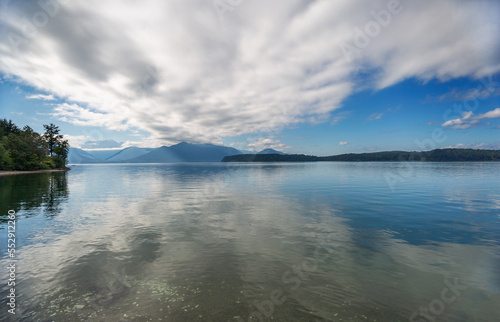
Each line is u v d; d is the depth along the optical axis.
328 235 10.76
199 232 11.28
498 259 8.05
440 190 26.62
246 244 9.56
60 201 20.83
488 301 5.59
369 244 9.58
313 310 5.23
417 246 9.33
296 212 15.87
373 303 5.52
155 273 7.03
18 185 35.72
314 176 51.25
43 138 107.56
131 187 33.38
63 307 5.37
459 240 10.07
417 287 6.24
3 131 108.31
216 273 7.01
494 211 15.98
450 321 4.87
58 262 7.83
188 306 5.39
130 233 11.14
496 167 83.44
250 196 23.59
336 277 6.77
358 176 49.47
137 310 5.25
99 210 16.78
